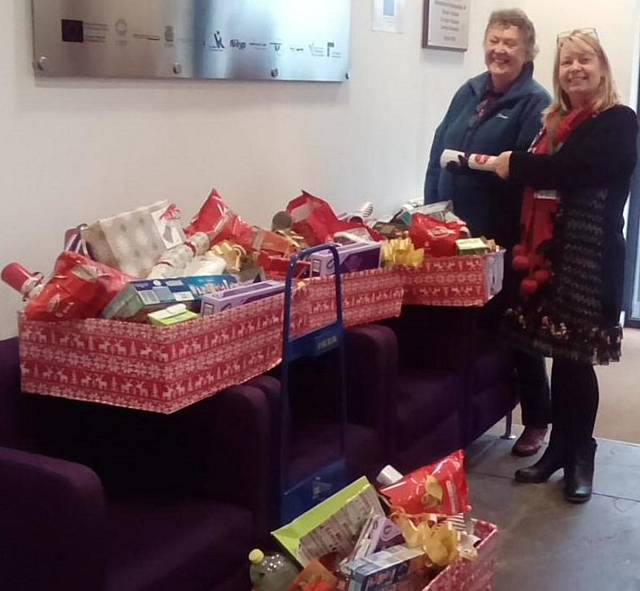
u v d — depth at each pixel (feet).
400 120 12.78
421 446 9.52
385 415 8.58
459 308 10.19
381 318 8.88
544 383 11.39
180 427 6.89
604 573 8.74
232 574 6.58
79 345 6.32
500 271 10.09
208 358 6.40
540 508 10.05
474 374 10.63
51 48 7.39
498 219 11.13
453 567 6.84
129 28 8.05
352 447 8.02
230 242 7.89
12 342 6.82
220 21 9.02
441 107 13.91
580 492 10.12
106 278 6.24
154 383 6.12
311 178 10.93
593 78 9.37
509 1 15.76
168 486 7.02
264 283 7.09
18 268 6.81
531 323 10.15
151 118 8.50
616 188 9.53
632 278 17.44
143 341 6.09
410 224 10.01
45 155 7.51
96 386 6.33
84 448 7.22
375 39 11.87
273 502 7.00
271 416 6.87
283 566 6.47
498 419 11.51
